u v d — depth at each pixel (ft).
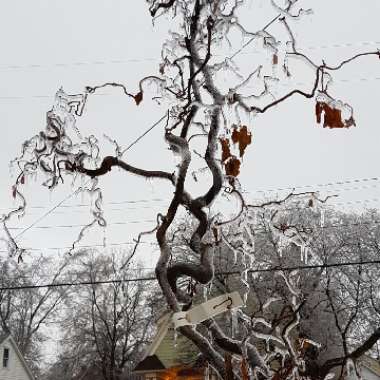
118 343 101.60
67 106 12.31
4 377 91.97
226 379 9.53
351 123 10.74
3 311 124.36
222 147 11.18
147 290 90.27
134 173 11.61
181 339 63.52
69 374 122.42
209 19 11.84
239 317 12.15
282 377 11.02
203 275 10.19
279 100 11.16
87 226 12.80
